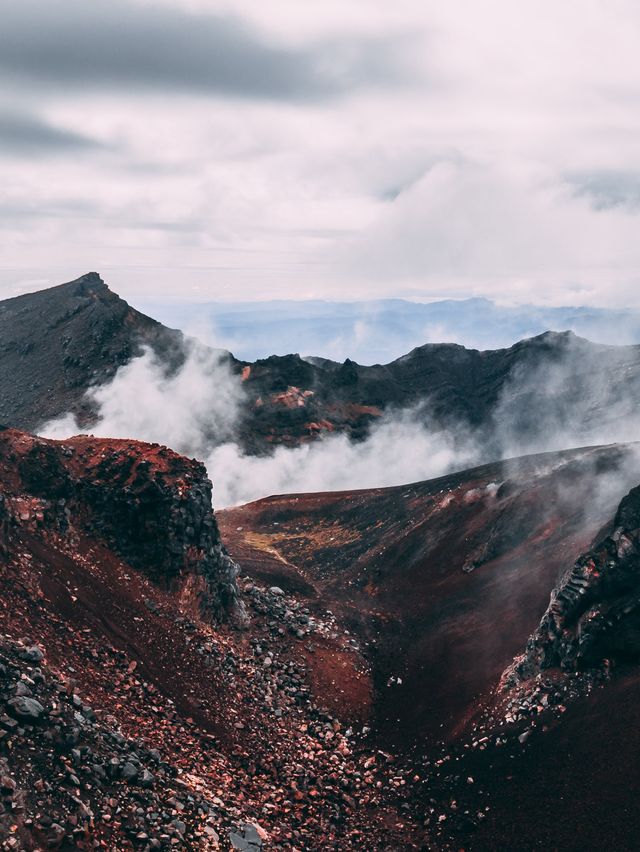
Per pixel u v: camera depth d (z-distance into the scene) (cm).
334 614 10369
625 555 7181
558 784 6069
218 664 7769
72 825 4159
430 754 7175
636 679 6600
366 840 5872
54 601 6669
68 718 4900
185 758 5844
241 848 4900
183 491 8875
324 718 7869
